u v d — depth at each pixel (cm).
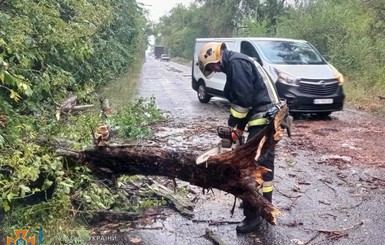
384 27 1634
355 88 1455
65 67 762
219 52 404
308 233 423
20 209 379
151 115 992
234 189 351
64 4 757
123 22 1817
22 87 409
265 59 1065
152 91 1678
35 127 441
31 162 371
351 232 425
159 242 399
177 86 1908
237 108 400
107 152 388
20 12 568
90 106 849
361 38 1706
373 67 1546
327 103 1003
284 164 664
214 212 472
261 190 441
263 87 412
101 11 866
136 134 799
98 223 431
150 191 504
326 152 732
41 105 561
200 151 372
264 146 334
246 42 1142
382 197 523
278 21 2777
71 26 640
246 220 423
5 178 360
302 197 523
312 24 1895
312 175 609
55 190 387
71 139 466
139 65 3734
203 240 405
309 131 905
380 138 837
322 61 1101
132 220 441
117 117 818
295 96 982
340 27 1842
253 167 344
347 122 1012
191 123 995
